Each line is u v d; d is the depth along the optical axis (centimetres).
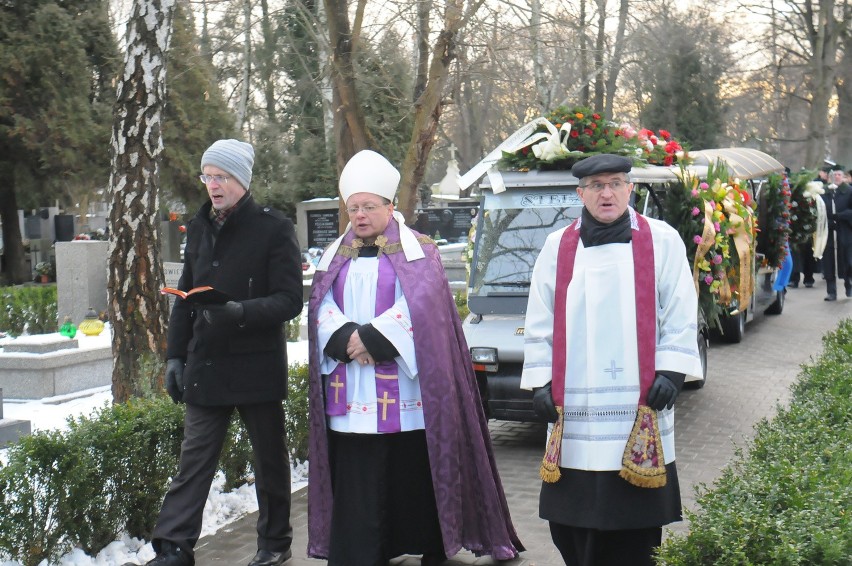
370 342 452
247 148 487
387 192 470
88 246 1545
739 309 953
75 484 493
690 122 3925
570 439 389
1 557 474
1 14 2452
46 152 2486
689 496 614
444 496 462
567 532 404
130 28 761
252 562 498
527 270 815
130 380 762
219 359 475
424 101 962
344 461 473
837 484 382
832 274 1700
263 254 480
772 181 1245
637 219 395
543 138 839
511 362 750
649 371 379
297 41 1908
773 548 327
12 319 1580
